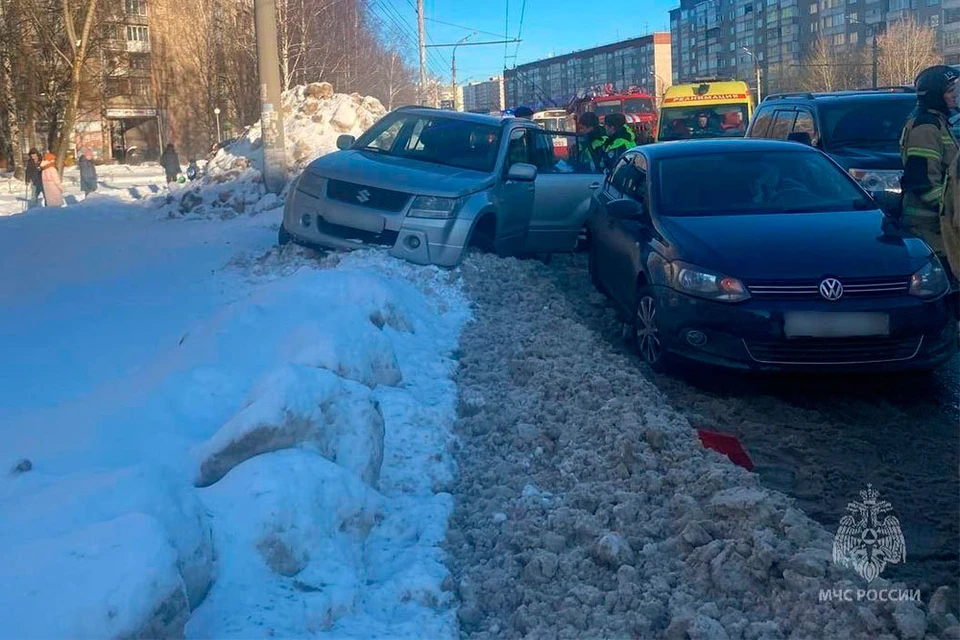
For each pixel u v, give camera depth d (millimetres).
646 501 4758
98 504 3537
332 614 3641
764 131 14188
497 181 10211
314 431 4410
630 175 9008
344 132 18422
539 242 11555
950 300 6652
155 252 11758
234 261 10531
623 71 133500
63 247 12461
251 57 49062
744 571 3949
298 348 5535
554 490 4898
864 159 10906
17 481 4156
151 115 61375
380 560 4141
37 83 40031
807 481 5230
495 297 8758
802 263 6566
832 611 3682
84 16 39156
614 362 6922
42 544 3189
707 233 7105
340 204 9711
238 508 3850
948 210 5242
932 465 5453
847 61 83562
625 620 3688
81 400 5570
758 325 6406
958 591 3967
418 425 5430
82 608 2904
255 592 3631
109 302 8984
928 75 7715
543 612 3783
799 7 100750
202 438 4820
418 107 11883
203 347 5836
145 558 3084
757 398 6641
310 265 9523
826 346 6387
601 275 9234
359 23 52594
